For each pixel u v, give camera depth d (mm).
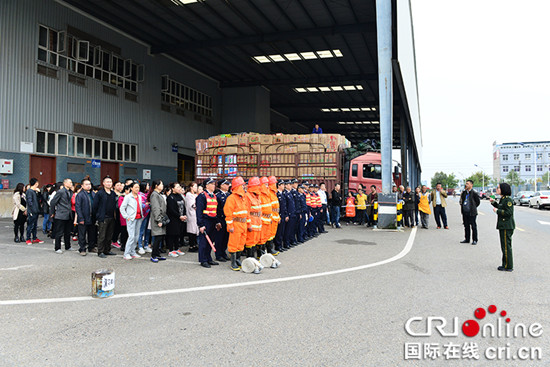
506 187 7523
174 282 6457
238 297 5578
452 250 9945
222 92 34281
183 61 28922
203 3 20047
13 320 4598
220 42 24719
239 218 7398
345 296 5652
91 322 4539
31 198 10453
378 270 7441
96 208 8758
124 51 23734
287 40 23844
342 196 17344
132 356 3643
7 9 17297
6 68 17266
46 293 5746
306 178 15906
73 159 20391
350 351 3785
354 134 58875
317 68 30078
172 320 4617
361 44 25062
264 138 16609
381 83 14742
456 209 32062
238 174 16547
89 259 8484
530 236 13086
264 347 3861
